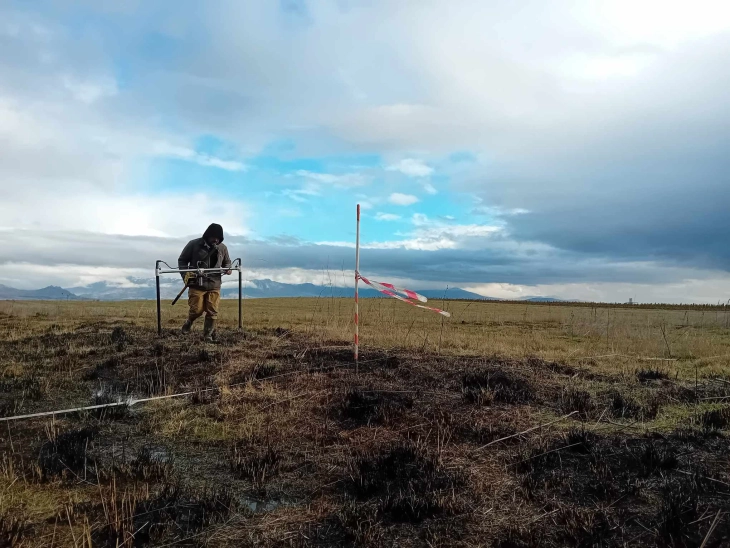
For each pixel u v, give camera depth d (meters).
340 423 5.60
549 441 4.98
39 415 5.84
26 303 22.78
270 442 5.04
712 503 3.66
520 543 3.26
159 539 3.27
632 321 21.88
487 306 39.69
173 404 6.28
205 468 4.48
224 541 3.27
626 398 6.55
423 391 6.76
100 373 7.86
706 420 5.57
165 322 14.75
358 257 7.76
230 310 23.50
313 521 3.53
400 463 4.39
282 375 7.45
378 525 3.44
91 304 23.80
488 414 5.88
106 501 3.72
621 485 4.01
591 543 3.22
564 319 22.89
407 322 18.03
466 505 3.74
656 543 3.21
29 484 4.01
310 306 28.53
